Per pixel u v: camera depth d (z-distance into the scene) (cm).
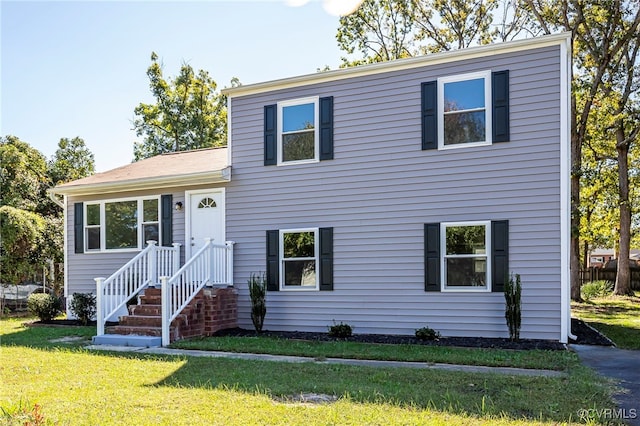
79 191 1389
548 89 939
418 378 625
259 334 1082
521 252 945
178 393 559
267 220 1173
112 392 567
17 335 1097
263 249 1172
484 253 973
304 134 1149
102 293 1012
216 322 1100
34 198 2223
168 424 451
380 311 1049
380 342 956
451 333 988
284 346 904
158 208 1316
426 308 1012
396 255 1042
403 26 2423
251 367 706
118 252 1355
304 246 1134
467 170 992
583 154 2228
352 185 1091
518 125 958
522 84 959
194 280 1067
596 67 1855
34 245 1644
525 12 2120
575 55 1866
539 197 936
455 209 998
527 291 936
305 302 1120
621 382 607
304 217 1134
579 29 1827
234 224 1210
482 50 980
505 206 960
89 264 1394
